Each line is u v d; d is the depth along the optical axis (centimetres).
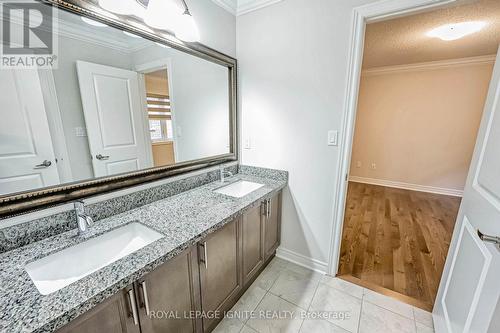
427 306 157
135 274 78
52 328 59
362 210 323
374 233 258
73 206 103
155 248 92
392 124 425
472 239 102
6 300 65
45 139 96
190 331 116
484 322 80
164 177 148
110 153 121
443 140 388
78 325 67
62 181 103
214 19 171
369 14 138
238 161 218
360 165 475
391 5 131
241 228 144
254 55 190
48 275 86
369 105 441
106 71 115
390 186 445
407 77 397
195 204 140
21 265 79
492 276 79
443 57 345
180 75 154
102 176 118
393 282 180
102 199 116
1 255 84
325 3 152
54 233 98
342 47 151
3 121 85
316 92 167
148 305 88
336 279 184
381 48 304
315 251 193
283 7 168
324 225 184
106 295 70
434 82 378
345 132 160
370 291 171
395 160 434
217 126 191
